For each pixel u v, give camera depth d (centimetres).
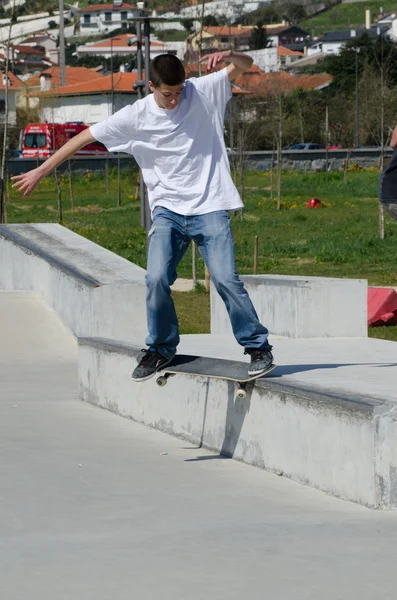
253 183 7131
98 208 5672
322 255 3312
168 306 759
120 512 656
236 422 824
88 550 567
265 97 8600
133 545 576
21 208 5847
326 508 655
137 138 737
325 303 1235
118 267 1703
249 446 805
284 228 4394
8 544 582
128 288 1527
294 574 517
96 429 977
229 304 737
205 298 2456
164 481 747
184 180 736
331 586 497
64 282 1684
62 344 1605
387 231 4050
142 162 750
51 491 717
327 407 689
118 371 1056
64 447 881
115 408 1073
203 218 732
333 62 11100
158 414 970
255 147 9006
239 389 764
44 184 7400
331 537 584
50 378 1352
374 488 642
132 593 491
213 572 523
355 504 662
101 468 794
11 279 2097
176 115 725
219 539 586
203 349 1045
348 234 4025
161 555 555
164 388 954
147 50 2828
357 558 542
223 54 730
